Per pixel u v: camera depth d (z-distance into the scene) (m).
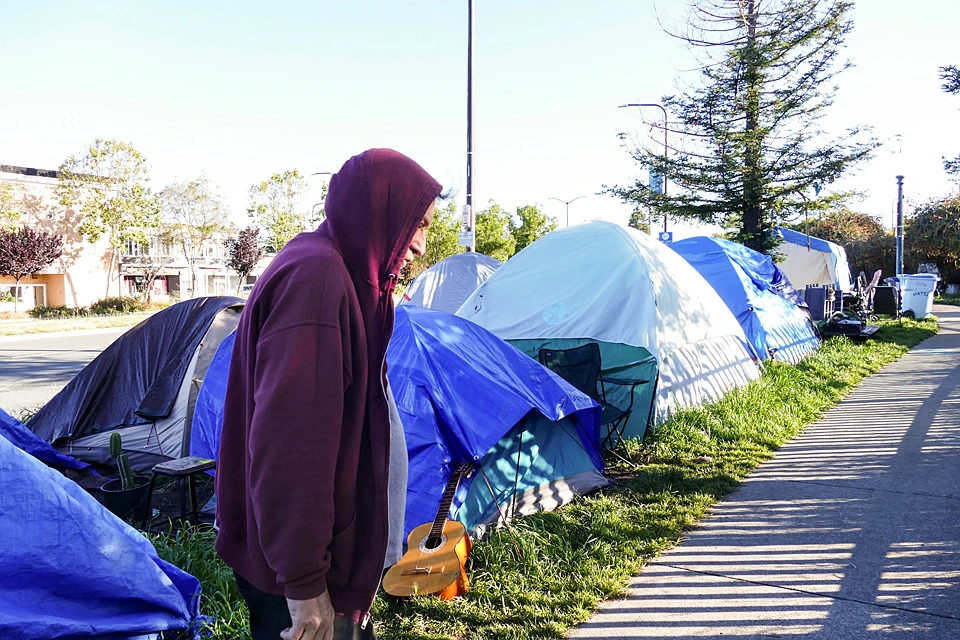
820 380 9.09
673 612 3.41
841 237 33.75
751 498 5.00
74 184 30.53
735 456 5.93
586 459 5.30
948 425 6.84
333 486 1.42
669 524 4.42
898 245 25.03
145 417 5.79
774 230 14.84
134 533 2.30
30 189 30.25
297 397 1.39
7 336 19.84
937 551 3.99
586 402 5.16
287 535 1.35
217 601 3.23
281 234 41.19
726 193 14.33
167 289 42.16
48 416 6.24
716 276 10.36
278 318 1.46
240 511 1.62
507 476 4.61
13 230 27.56
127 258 35.38
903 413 7.43
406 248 1.66
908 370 10.31
